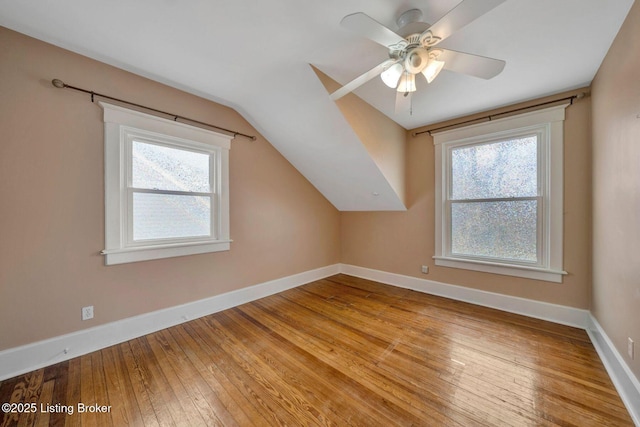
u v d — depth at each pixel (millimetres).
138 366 1824
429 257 3355
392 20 1558
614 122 1692
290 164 3604
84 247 1979
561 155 2406
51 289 1848
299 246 3754
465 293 3051
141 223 2297
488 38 1685
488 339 2172
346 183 3518
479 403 1472
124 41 1806
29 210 1763
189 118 2545
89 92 1980
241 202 3027
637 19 1354
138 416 1395
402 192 3428
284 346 2090
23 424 1333
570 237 2387
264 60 2025
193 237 2637
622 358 1557
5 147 1680
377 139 2908
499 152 2797
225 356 1949
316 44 1832
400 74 1612
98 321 2049
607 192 1827
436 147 3227
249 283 3117
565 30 1604
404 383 1645
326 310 2824
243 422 1356
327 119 2555
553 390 1563
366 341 2162
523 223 2662
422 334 2271
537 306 2564
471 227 3012
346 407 1452
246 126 3066
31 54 1761
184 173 2570
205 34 1730
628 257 1497
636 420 1314
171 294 2461
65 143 1891
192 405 1470
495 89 2354
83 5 1477
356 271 4227
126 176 2199
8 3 1458
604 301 1901
